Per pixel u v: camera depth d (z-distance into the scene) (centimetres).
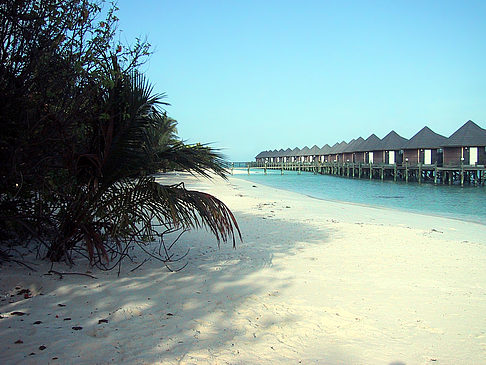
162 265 589
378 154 5675
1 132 466
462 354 337
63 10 462
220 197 1936
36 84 472
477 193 3164
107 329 356
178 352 319
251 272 566
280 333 365
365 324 394
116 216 537
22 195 512
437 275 583
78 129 518
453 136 4169
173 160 552
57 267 536
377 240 863
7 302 414
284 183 4584
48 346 318
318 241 835
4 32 446
